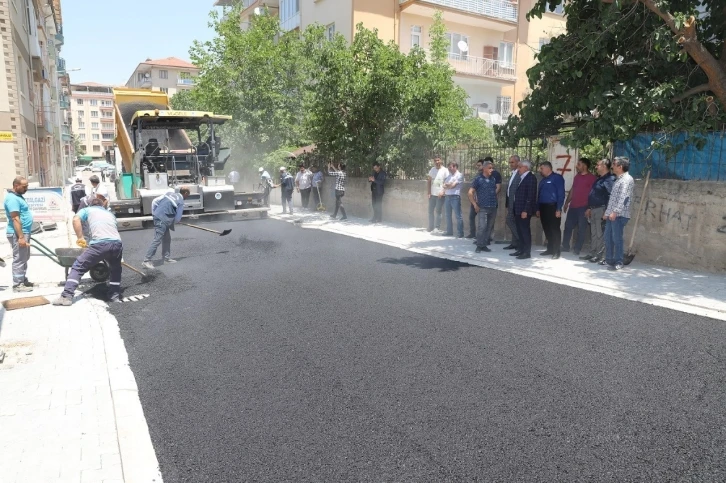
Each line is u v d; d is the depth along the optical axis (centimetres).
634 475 303
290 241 1149
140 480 309
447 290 709
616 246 788
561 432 349
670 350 486
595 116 856
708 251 764
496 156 1155
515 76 2794
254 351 507
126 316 633
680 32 728
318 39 2242
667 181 804
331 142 1583
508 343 509
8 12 1770
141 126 1425
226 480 308
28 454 332
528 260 887
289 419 375
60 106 4828
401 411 382
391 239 1141
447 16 2505
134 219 1316
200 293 726
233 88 2166
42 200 1341
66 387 431
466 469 312
